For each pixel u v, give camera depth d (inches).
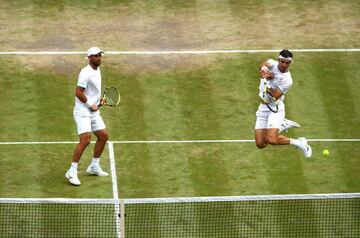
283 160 2443.4
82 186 2336.4
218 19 2962.6
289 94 2679.6
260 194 2322.8
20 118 2564.0
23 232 2162.9
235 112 2610.7
